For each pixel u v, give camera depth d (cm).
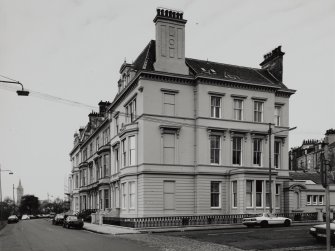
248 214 3956
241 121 4300
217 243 2319
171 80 4131
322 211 4472
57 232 3675
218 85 4247
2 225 5559
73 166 9269
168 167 4016
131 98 4312
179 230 3378
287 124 4678
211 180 4097
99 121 6512
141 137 4009
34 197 15150
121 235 3072
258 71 4934
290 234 2706
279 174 4553
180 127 4088
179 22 4241
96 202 6097
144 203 3881
